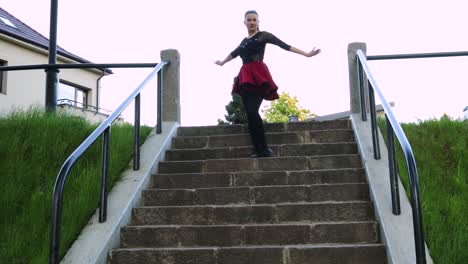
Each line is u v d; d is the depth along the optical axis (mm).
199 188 4195
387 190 3699
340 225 3451
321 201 3945
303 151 4789
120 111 3861
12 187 3902
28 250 3262
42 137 4707
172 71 5746
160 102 5367
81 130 5039
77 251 3242
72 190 3957
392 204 3395
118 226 3578
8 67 5586
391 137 3445
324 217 3682
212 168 4629
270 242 3484
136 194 4012
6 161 4293
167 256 3330
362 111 5125
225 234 3539
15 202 3771
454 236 3176
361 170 4176
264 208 3754
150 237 3588
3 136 4707
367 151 4410
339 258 3186
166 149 5043
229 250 3291
